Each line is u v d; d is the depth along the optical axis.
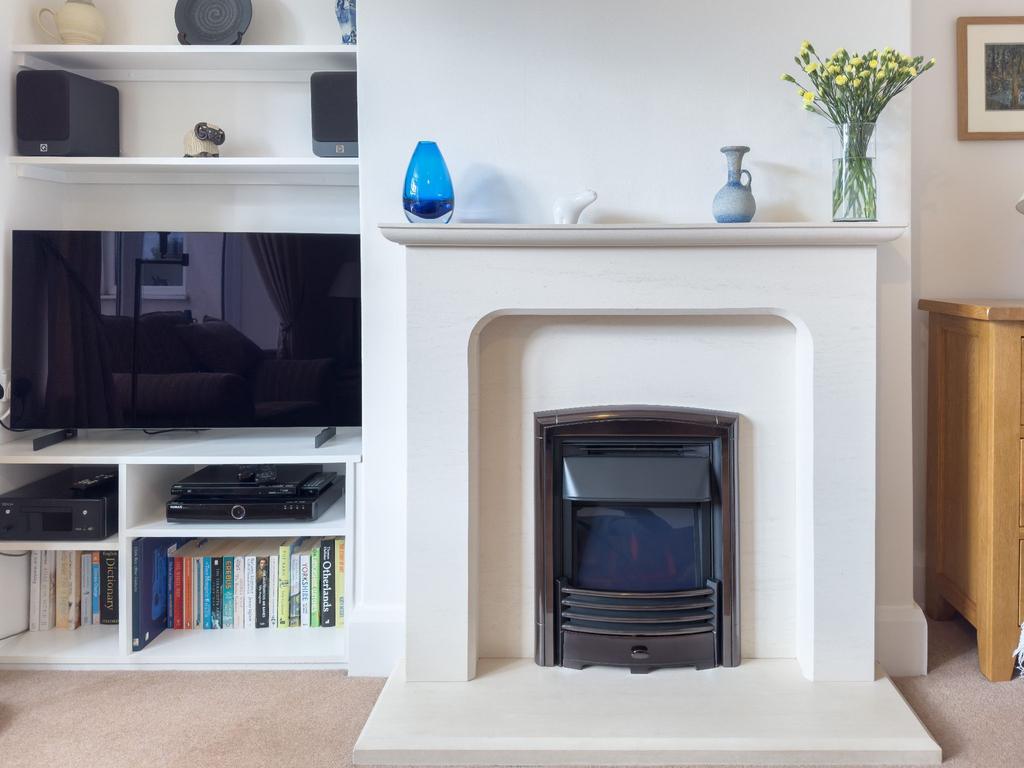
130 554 2.48
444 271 2.23
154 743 2.07
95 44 2.70
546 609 2.36
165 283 2.62
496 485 2.38
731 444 2.33
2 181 2.56
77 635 2.61
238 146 2.86
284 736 2.11
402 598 2.48
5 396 2.63
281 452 2.50
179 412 2.64
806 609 2.31
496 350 2.35
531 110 2.35
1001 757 1.98
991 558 2.33
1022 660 1.78
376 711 2.12
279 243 2.62
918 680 2.37
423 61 2.36
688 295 2.22
